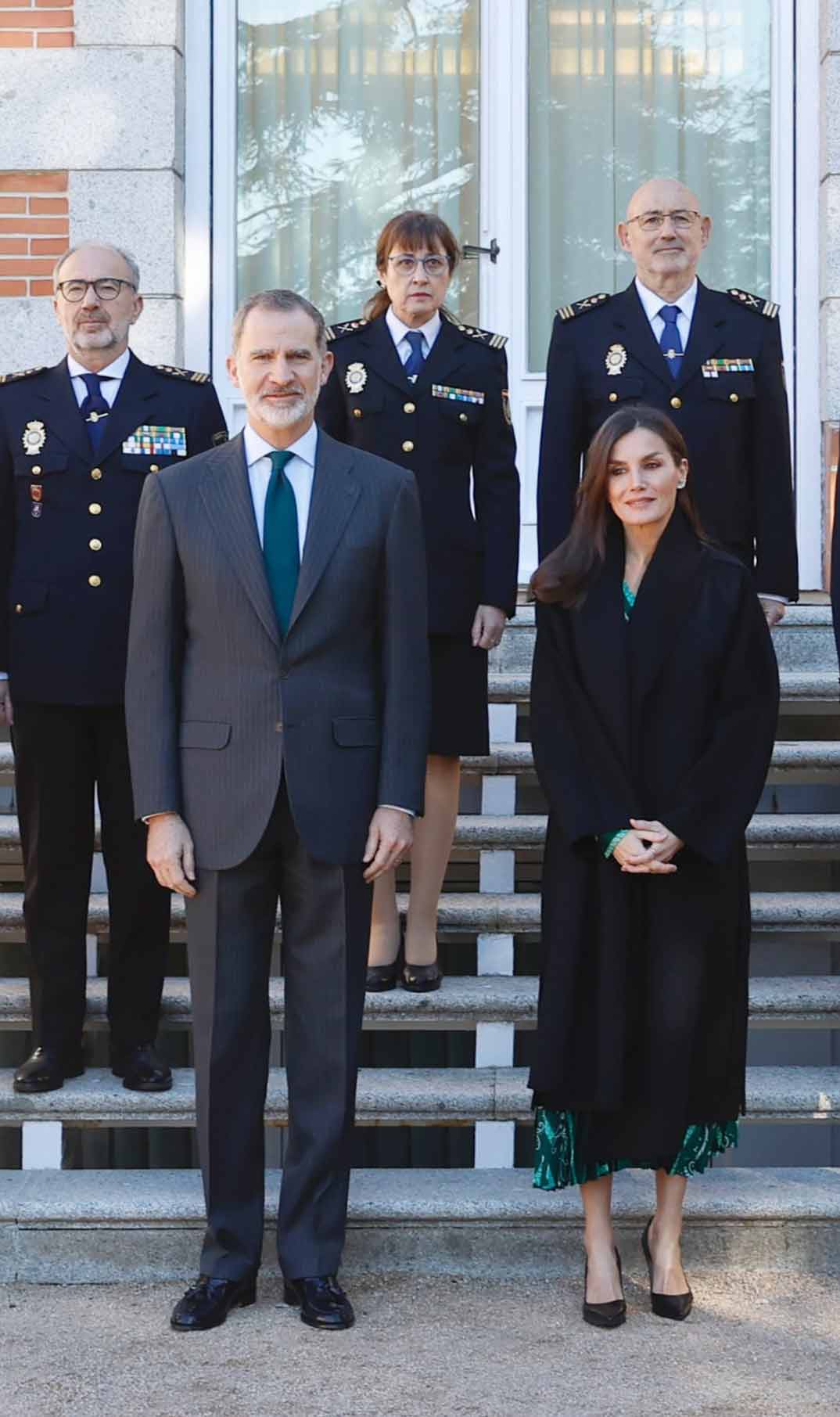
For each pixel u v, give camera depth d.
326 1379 2.90
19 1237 3.41
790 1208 3.39
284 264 6.09
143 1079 3.65
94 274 3.58
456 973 4.79
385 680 3.22
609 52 6.05
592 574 3.20
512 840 4.24
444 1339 3.08
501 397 3.96
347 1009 3.16
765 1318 3.18
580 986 3.13
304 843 3.09
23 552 3.64
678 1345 3.05
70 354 3.72
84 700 3.56
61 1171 3.61
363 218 6.09
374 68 6.07
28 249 5.64
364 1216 3.39
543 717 3.21
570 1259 3.40
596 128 6.07
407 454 3.84
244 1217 3.20
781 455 3.89
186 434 3.68
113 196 5.64
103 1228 3.40
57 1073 3.68
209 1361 2.98
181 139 5.82
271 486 3.19
